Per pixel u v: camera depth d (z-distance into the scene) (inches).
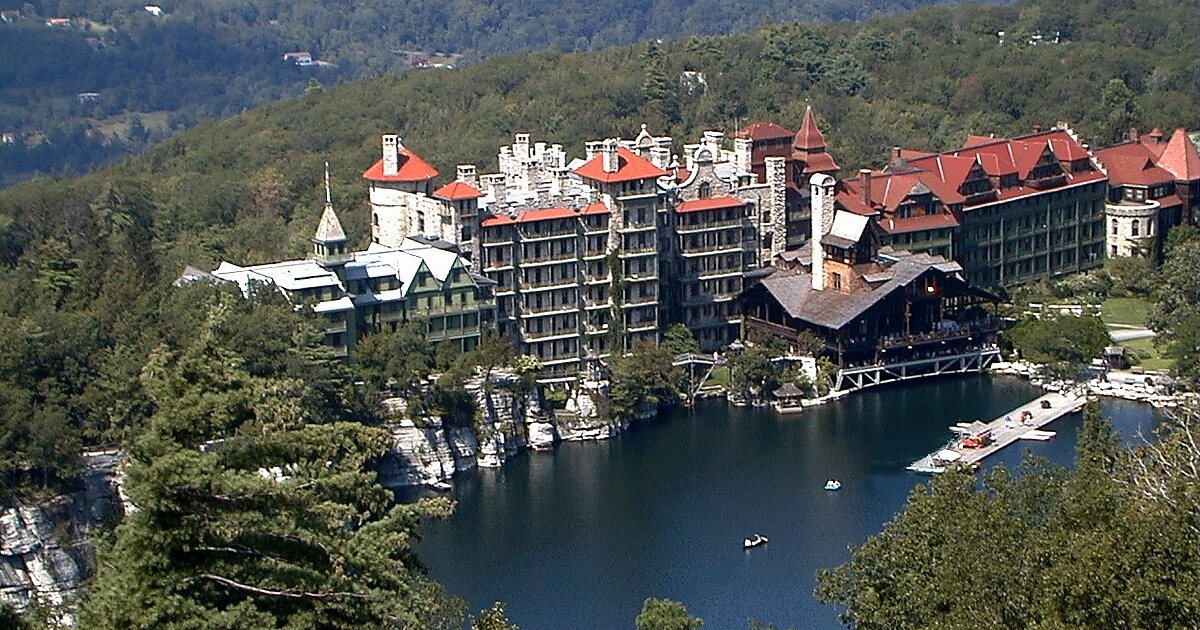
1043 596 4886.8
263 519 4261.8
